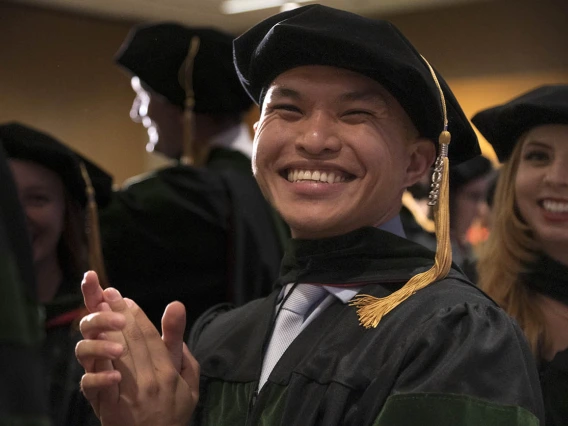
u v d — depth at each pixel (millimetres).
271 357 1936
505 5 6816
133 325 1897
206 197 3371
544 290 2482
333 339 1825
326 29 1808
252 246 3398
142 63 3635
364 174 1875
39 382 971
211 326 2209
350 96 1857
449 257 1874
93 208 2957
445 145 1901
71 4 7207
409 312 1794
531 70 6707
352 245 1925
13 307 964
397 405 1625
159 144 3809
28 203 2789
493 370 1673
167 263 3344
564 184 2418
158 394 1879
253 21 7645
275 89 1914
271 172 1937
